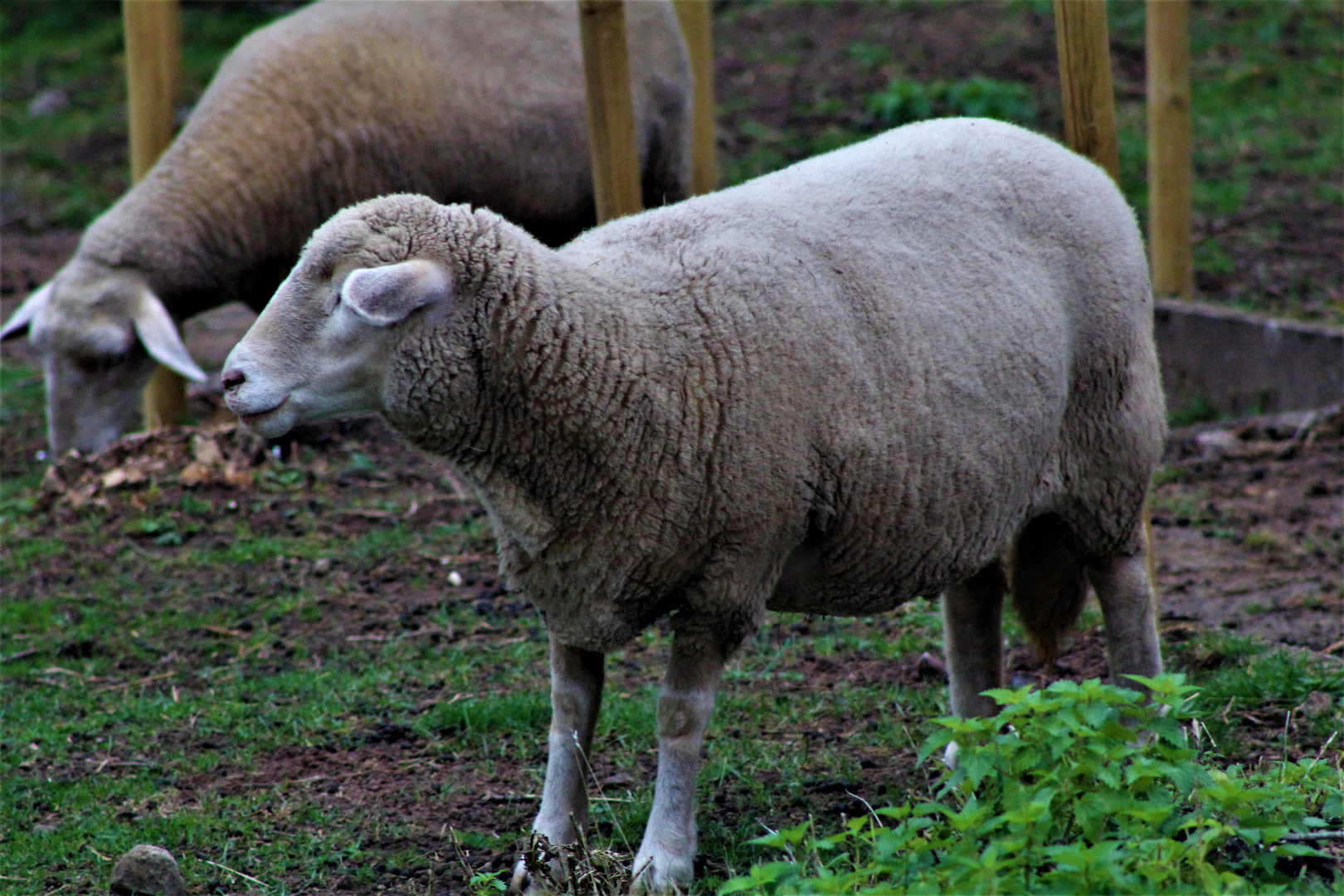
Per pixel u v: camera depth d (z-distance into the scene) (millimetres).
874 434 11398
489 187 23828
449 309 10789
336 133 23062
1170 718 10383
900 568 11922
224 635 18859
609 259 11492
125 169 46531
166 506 22766
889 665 16750
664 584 11125
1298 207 35875
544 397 10812
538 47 24078
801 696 15969
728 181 38812
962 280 11938
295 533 22000
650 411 10867
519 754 15023
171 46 26562
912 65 44719
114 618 19469
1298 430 24438
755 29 49156
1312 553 19625
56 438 23938
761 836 12344
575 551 11086
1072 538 13320
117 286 23172
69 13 57188
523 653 17656
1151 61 28188
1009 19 46781
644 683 16656
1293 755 13305
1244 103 41969
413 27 23562
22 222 43531
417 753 15195
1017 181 12500
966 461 11805
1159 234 28781
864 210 11953
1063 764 9969
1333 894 9727
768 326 11219
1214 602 18172
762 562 11273
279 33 24062
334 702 16516
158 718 16359
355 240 10789
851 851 11859
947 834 10344
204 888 12516
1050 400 12297
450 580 20109
